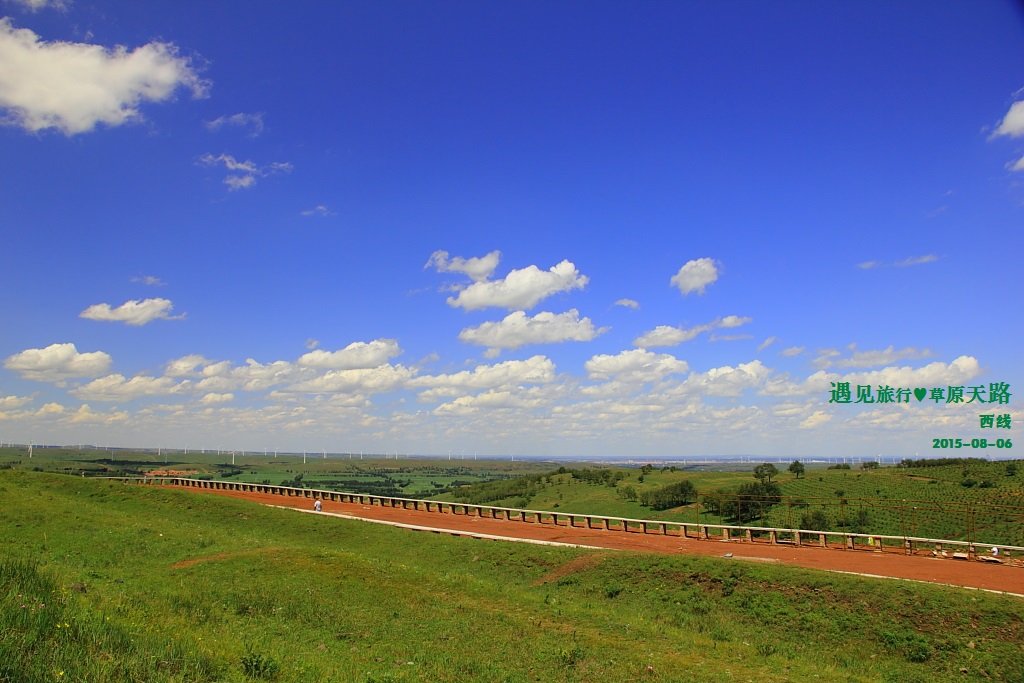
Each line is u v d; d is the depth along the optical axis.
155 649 12.37
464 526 43.34
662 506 65.12
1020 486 52.81
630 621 20.88
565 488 91.88
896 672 18.11
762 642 20.48
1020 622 19.69
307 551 25.78
